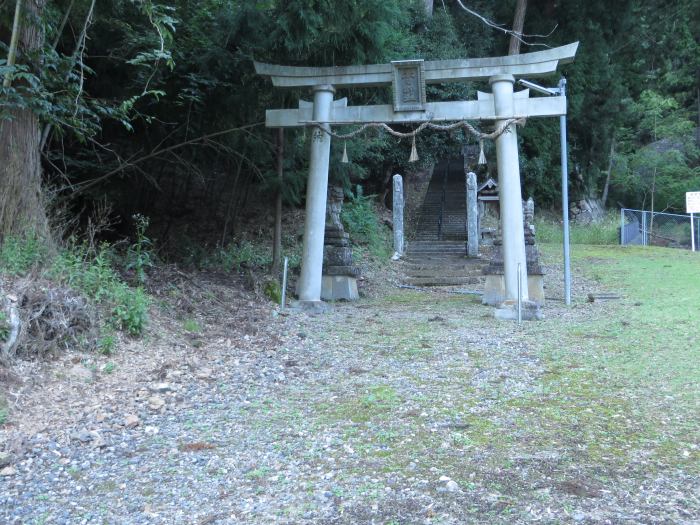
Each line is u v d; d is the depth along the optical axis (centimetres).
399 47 1485
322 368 668
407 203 2398
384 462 412
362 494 365
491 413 508
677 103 3044
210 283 1038
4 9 686
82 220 1241
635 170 2948
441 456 420
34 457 428
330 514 343
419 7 2006
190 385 590
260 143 1233
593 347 747
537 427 475
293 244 1475
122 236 1292
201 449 442
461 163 2847
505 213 1005
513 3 2366
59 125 782
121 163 1120
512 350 740
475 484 376
